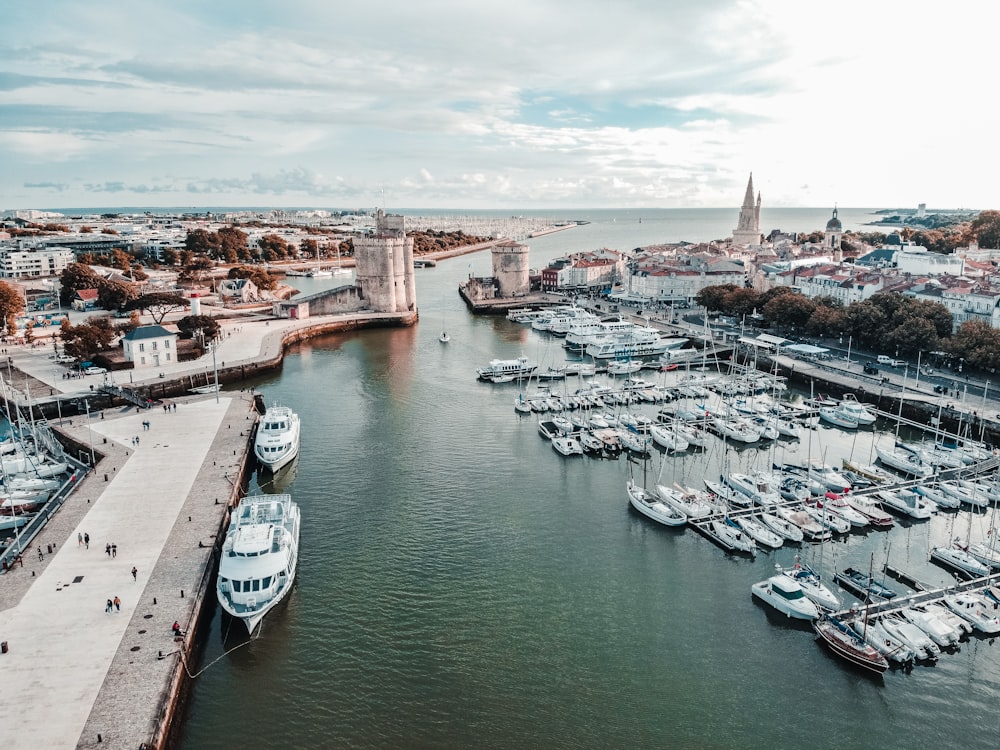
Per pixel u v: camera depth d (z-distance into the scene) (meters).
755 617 76.25
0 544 84.88
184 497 94.38
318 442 126.75
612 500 104.56
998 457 116.12
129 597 71.19
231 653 68.75
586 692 64.69
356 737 58.75
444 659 68.62
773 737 60.06
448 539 91.88
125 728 54.09
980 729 61.12
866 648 68.00
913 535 94.38
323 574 82.81
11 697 56.94
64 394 144.25
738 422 135.38
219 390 158.12
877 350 187.75
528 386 164.75
